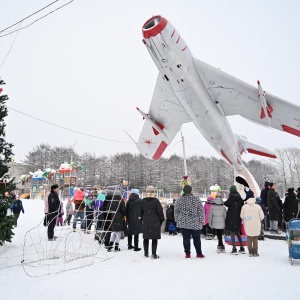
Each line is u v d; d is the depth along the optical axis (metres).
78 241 7.34
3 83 6.07
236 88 8.28
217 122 9.27
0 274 4.36
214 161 71.19
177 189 57.53
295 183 57.72
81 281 3.99
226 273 4.41
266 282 3.95
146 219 5.62
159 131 11.18
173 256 5.76
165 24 6.60
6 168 5.84
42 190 31.41
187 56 7.50
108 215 6.66
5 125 5.96
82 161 67.19
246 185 9.59
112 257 5.60
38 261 5.19
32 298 3.38
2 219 5.55
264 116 8.38
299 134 8.77
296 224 5.14
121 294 3.47
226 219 6.09
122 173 64.31
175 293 3.51
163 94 9.84
